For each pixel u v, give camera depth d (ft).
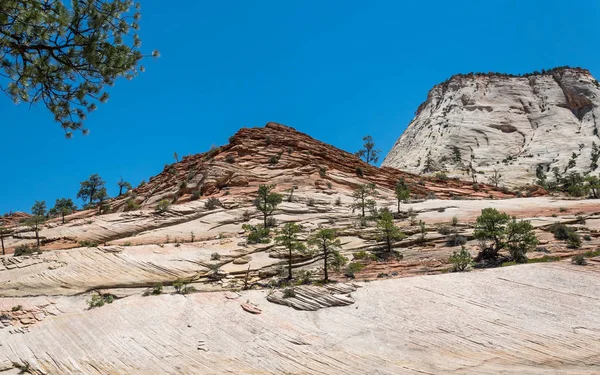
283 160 267.59
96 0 26.25
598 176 399.85
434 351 41.78
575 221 132.87
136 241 151.53
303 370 40.22
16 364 46.70
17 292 96.27
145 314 56.03
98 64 26.81
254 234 133.28
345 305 55.83
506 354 39.99
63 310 60.95
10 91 26.86
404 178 296.30
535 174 470.80
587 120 620.90
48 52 25.99
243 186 233.96
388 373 38.29
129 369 43.21
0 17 23.13
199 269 106.73
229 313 54.85
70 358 46.55
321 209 190.90
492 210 92.89
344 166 284.61
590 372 35.32
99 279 101.86
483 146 622.54
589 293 54.03
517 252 85.51
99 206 269.64
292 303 56.65
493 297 55.21
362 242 127.95
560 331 43.96
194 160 299.79
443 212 178.50
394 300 56.39
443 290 59.21
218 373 40.88
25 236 176.04
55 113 28.55
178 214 186.29
